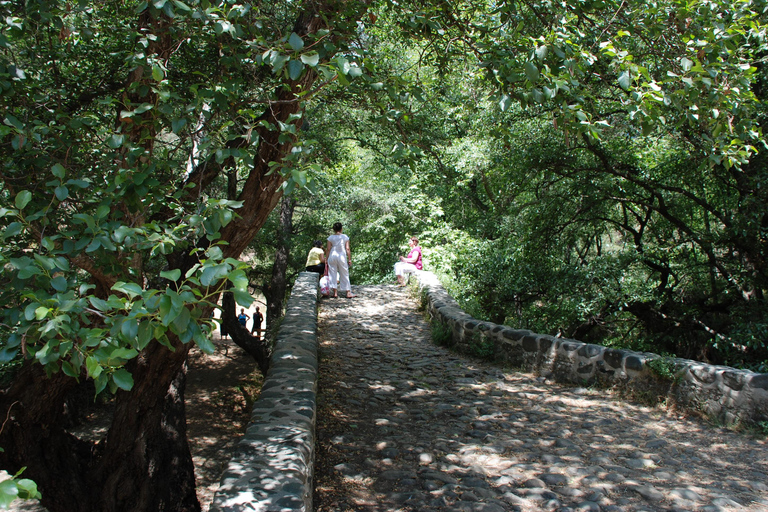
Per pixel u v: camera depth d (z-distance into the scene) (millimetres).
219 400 14180
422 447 5008
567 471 4449
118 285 2123
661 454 4836
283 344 6625
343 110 10547
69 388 4836
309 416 4180
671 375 6090
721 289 11992
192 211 4246
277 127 4605
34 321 2613
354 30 4949
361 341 9719
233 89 4004
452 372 7797
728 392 5586
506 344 8148
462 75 8102
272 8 5559
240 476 3168
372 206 20719
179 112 3861
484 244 15844
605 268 12180
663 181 11305
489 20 5574
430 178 19797
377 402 6445
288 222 20578
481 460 4715
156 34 4293
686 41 4594
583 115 4043
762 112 7820
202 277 2166
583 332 14820
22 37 3986
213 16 3518
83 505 4973
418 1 5434
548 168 11578
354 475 4406
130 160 3303
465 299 12906
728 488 4121
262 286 24016
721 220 10570
